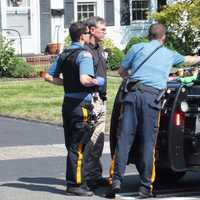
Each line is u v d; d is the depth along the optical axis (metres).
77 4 62.41
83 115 19.56
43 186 21.27
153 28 19.94
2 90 45.00
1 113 36.56
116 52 56.22
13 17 59.69
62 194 20.08
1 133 31.38
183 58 19.95
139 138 19.44
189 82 20.33
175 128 19.38
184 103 19.45
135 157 19.91
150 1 64.75
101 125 20.11
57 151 27.16
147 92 19.20
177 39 59.78
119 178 19.34
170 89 19.77
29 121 34.53
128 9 64.25
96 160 20.22
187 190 20.88
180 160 19.52
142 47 19.72
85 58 19.42
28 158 25.88
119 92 20.19
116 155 19.38
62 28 61.25
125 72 19.98
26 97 41.75
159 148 19.66
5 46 52.59
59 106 38.16
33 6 60.28
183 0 62.88
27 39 60.16
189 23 58.84
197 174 23.25
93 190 20.48
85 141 19.78
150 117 19.17
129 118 19.28
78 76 19.48
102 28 20.48
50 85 47.28
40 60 56.81
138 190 20.41
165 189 20.98
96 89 19.81
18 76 52.41
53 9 60.81
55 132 31.50
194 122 20.16
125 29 64.19
